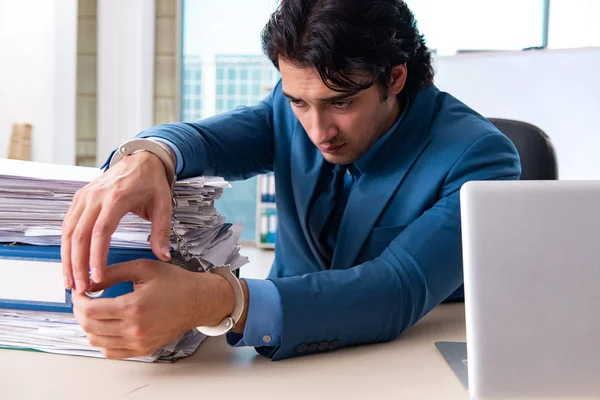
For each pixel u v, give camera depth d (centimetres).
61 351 88
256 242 521
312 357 89
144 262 79
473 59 243
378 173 115
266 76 526
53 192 86
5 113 430
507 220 71
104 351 80
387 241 115
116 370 83
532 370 71
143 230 85
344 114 102
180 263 89
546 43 471
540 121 238
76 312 78
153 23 500
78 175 90
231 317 85
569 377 71
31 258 85
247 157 131
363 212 116
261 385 79
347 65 95
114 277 78
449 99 125
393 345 95
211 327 85
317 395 76
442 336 99
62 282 85
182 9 517
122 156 93
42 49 425
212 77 526
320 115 102
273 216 517
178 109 511
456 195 107
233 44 523
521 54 238
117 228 85
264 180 512
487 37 480
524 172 157
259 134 134
